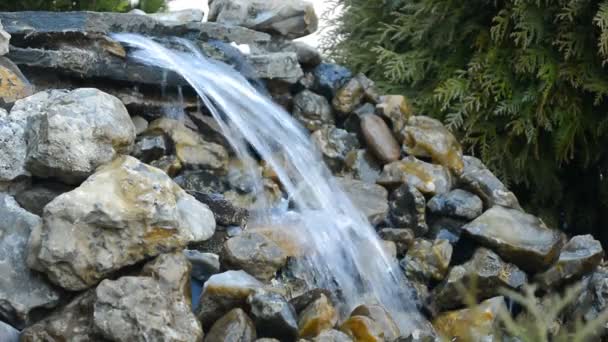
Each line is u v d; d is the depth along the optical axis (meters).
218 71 3.93
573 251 3.52
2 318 2.74
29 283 2.77
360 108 4.20
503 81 4.46
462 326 3.33
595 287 3.37
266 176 3.70
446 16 4.67
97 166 2.98
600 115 4.56
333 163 3.98
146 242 2.79
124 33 3.92
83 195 2.76
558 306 2.62
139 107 3.70
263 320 2.77
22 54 3.47
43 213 2.77
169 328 2.61
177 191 3.04
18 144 3.03
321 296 2.95
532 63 4.36
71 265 2.70
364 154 4.00
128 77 3.63
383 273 3.43
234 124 3.80
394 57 4.66
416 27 4.71
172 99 3.77
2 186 2.97
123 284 2.64
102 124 3.01
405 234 3.61
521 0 4.36
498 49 4.54
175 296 2.72
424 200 3.73
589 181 4.94
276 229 3.29
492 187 3.81
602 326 3.24
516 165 4.55
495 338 3.04
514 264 3.52
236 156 3.76
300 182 3.73
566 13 4.27
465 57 4.73
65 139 2.94
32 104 3.13
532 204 4.79
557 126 4.58
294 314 2.83
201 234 3.01
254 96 3.98
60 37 3.55
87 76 3.56
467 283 3.40
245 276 2.96
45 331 2.66
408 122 4.09
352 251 3.40
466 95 4.48
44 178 3.04
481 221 3.60
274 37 4.62
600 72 4.43
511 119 4.55
